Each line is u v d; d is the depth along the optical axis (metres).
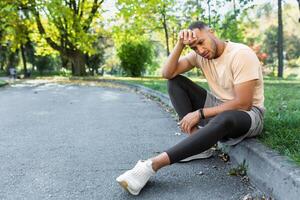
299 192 2.11
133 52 24.30
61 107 7.57
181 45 3.16
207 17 18.89
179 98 3.29
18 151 3.81
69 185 2.81
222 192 2.61
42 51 25.06
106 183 2.84
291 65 43.12
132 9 20.05
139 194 2.60
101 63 37.34
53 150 3.84
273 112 4.49
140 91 11.69
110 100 8.98
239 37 25.84
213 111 2.86
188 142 2.62
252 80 2.77
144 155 3.62
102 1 22.05
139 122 5.50
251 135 3.01
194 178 2.88
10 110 7.20
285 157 2.52
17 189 2.75
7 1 19.58
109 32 24.61
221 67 2.94
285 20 41.78
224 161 3.26
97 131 4.83
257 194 2.55
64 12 19.45
